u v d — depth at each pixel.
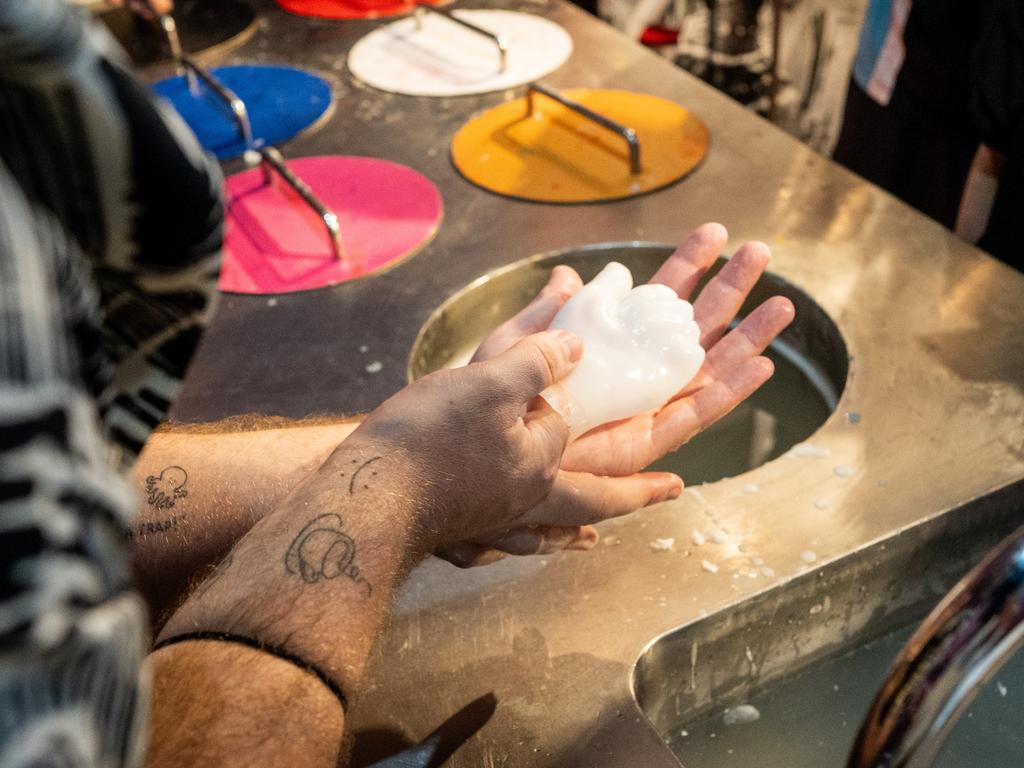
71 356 0.18
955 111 0.99
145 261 0.20
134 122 0.18
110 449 0.20
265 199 0.81
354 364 0.64
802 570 0.47
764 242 0.71
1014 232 0.91
